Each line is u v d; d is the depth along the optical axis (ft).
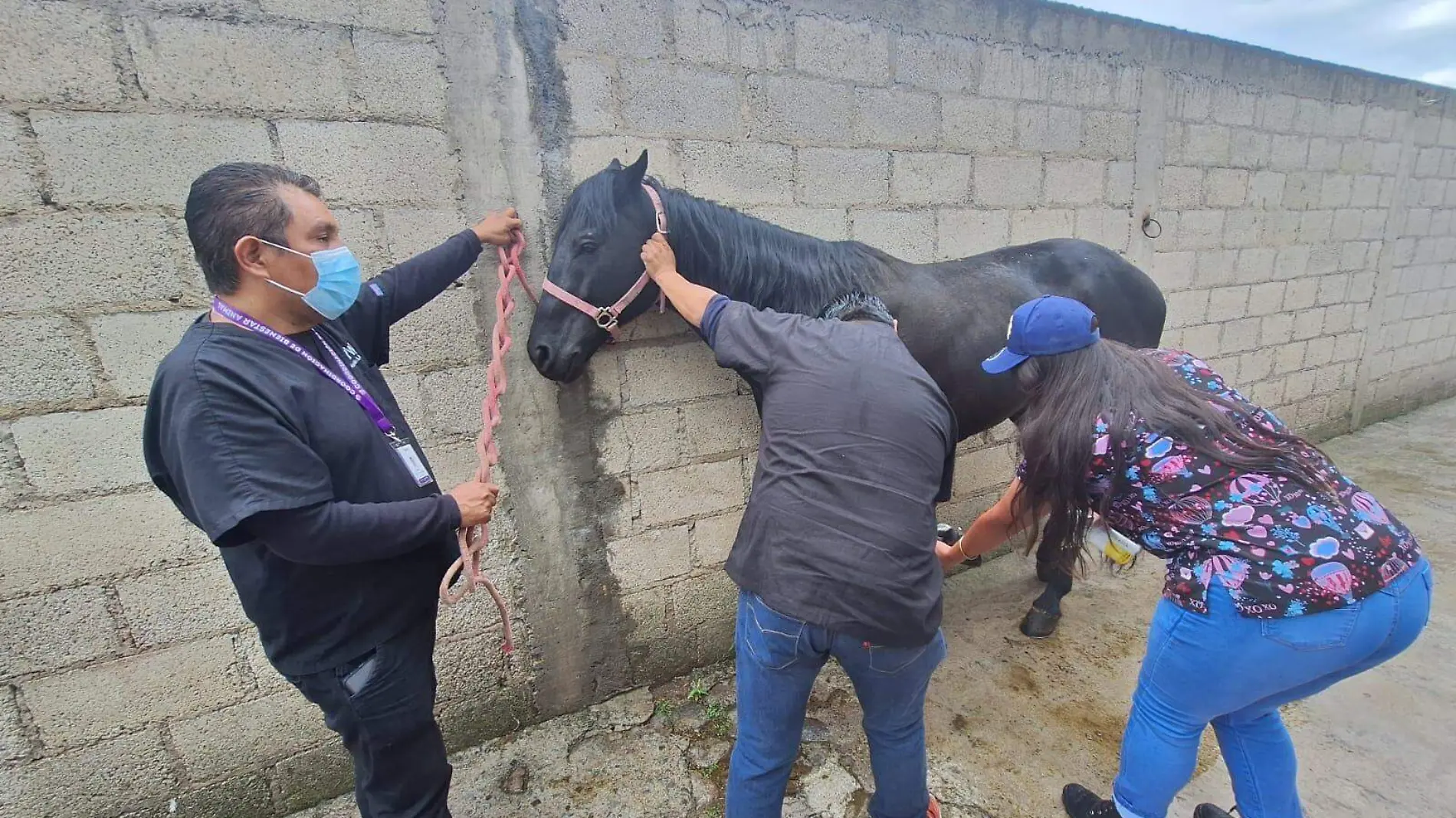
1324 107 12.66
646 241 5.74
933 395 4.34
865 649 4.07
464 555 4.15
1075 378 4.11
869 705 4.50
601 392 6.77
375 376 4.34
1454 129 15.57
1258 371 13.43
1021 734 6.84
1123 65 9.68
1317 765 6.39
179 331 5.10
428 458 6.10
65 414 4.84
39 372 4.72
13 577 4.87
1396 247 15.33
